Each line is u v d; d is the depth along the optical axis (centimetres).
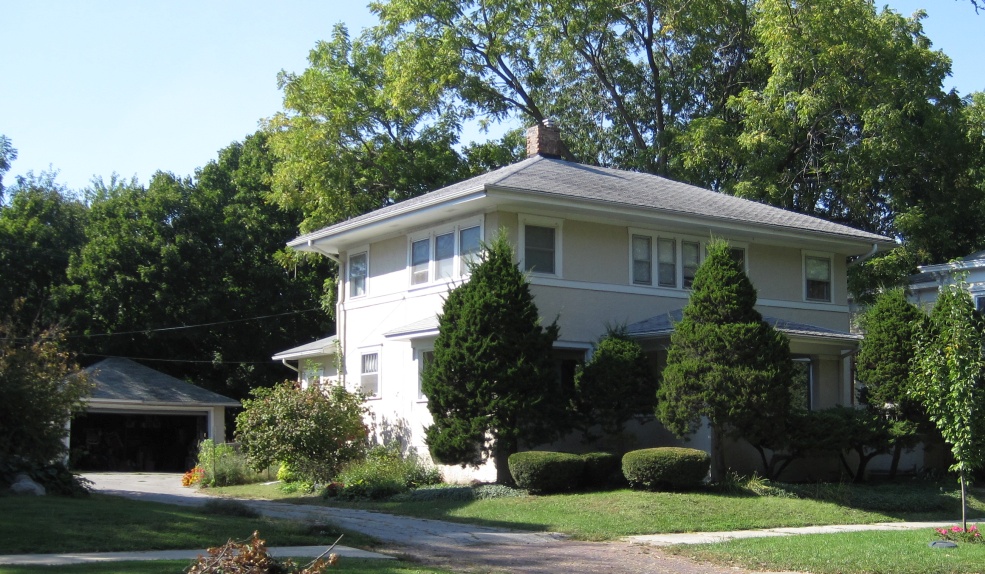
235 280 4556
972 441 1617
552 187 2334
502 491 2053
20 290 4559
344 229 2700
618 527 1719
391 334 2439
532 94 4222
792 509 1914
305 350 3153
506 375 2042
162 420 4272
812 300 2764
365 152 3844
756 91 3822
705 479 2145
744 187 3456
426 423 2470
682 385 2027
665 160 3919
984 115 3788
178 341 4469
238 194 4712
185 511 1627
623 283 2455
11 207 4900
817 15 3344
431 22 3928
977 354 1630
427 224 2536
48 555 1222
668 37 4112
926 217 3481
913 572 1325
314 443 2431
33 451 1808
